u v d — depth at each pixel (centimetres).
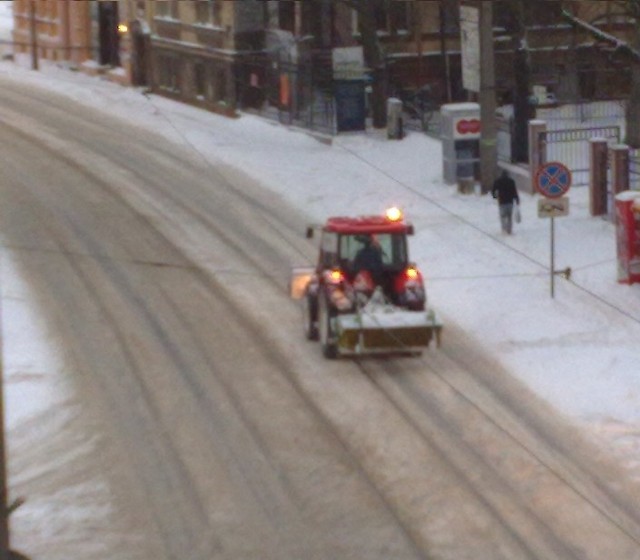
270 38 6531
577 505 2281
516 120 5075
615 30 6712
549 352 3125
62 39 8275
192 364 3097
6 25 9825
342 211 4778
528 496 2323
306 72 6338
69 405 2834
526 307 3462
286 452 2552
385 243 3094
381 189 5041
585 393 2848
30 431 2697
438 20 6812
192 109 6888
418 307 3067
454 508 2281
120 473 2473
